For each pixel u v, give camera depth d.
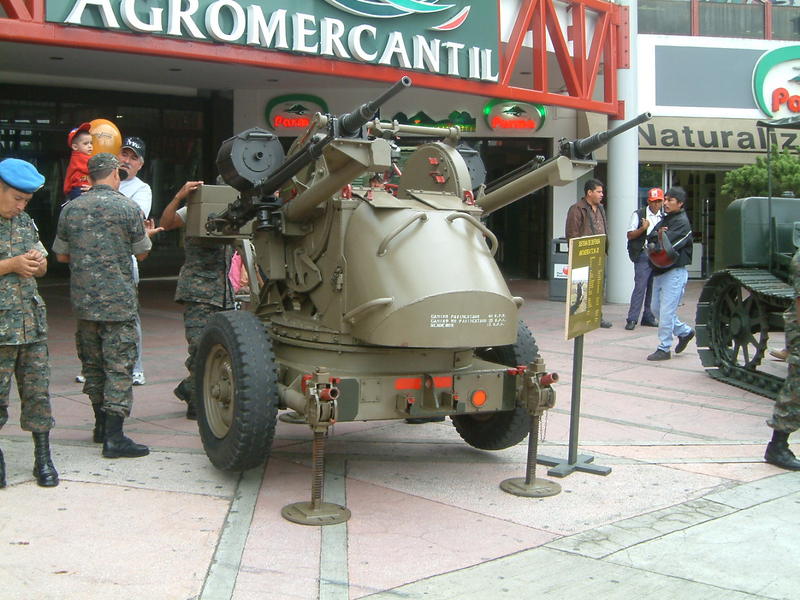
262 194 5.25
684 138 17.88
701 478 5.50
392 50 11.19
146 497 4.89
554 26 13.28
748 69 18.12
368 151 4.56
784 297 7.31
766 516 4.84
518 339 5.63
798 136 18.47
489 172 17.86
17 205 4.84
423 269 4.79
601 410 7.31
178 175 17.80
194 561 4.04
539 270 18.80
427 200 5.27
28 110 16.28
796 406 5.62
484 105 17.39
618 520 4.73
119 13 9.19
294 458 5.75
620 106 14.81
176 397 7.32
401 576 3.95
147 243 5.64
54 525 4.43
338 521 4.59
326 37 10.64
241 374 4.87
